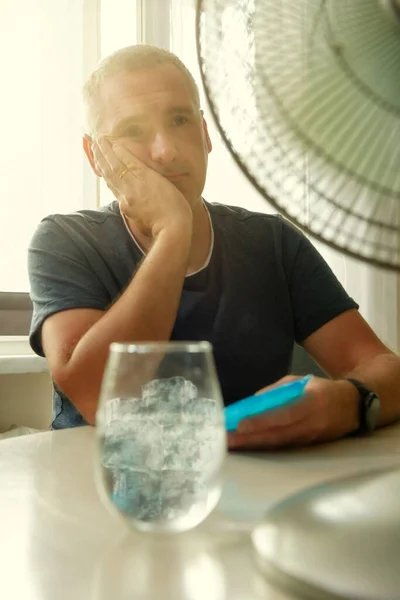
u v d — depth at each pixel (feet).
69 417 3.80
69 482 1.76
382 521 1.18
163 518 1.26
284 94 1.76
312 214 1.76
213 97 1.82
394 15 1.62
